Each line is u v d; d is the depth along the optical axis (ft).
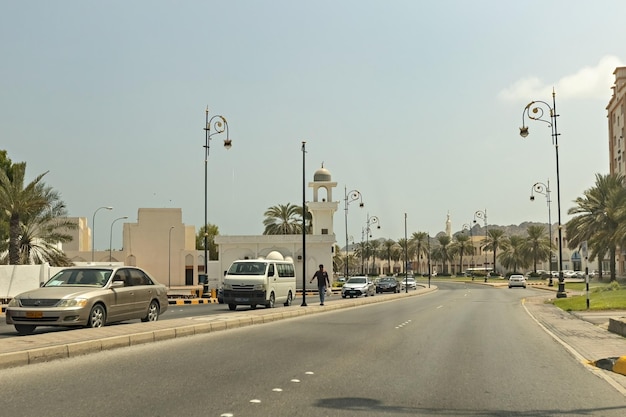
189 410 26.04
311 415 25.93
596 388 33.68
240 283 93.76
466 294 184.85
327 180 245.65
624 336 59.88
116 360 38.99
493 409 28.07
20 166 138.82
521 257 348.59
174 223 275.80
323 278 103.09
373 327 67.77
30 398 27.55
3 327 62.34
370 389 31.94
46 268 120.57
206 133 134.31
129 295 58.49
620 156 275.18
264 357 42.14
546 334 63.00
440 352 47.29
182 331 53.83
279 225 268.41
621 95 271.28
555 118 129.70
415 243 429.38
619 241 175.52
